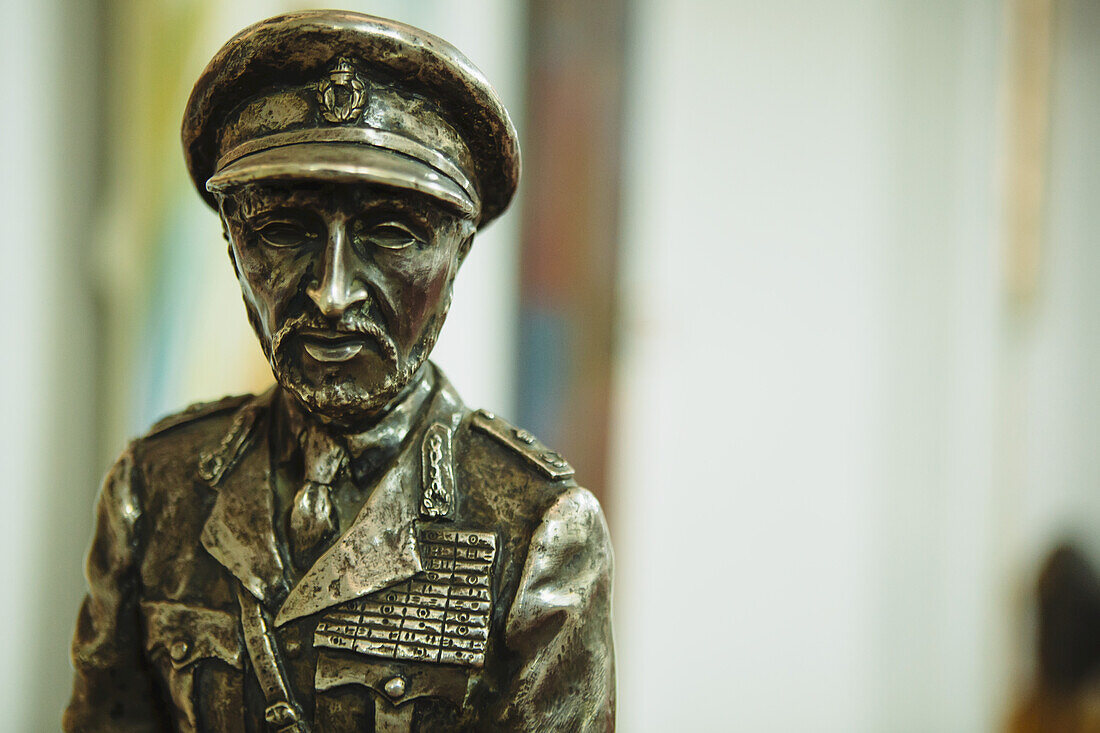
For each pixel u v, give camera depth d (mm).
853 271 2926
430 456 807
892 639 3053
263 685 761
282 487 816
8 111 1737
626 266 2410
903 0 2984
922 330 3076
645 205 2490
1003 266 3281
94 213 1876
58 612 1878
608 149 2336
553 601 770
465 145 792
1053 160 3428
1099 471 3678
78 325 1876
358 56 735
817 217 2848
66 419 1869
